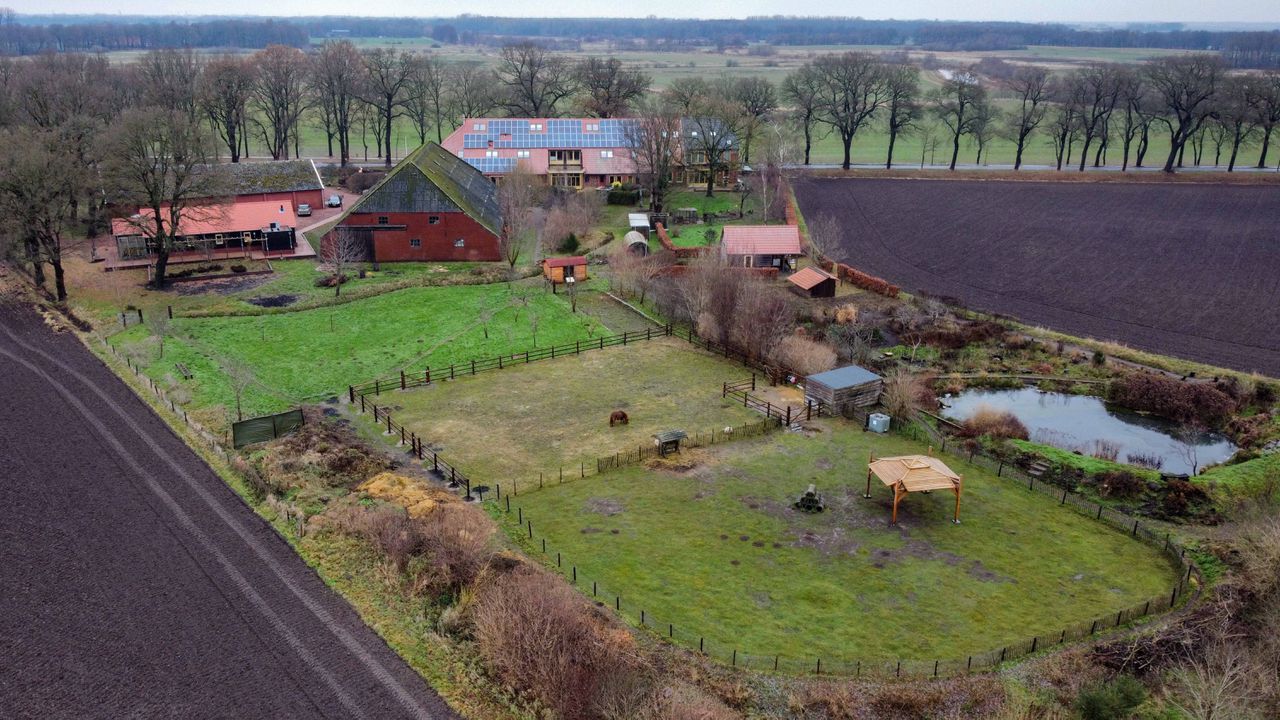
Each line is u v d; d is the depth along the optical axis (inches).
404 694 1389.0
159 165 3489.2
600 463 2116.1
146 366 2637.8
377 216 3784.5
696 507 1947.6
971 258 4146.2
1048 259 4116.6
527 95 6456.7
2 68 5644.7
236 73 5546.3
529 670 1390.3
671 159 5177.2
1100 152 6737.2
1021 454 2178.9
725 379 2667.3
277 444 2160.4
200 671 1424.7
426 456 2154.3
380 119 6373.0
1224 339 3034.0
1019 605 1624.0
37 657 1443.2
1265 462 2111.2
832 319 3203.7
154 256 3750.0
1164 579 1713.8
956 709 1357.0
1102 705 1301.7
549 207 4790.8
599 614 1553.9
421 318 3137.3
